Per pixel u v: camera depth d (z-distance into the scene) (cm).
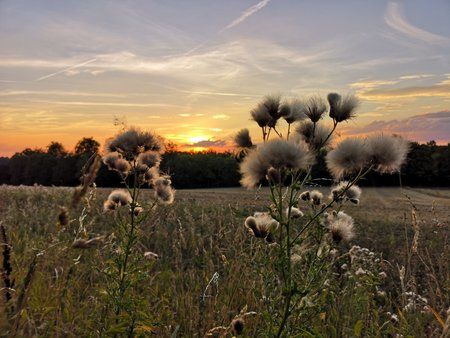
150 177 392
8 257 241
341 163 279
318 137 316
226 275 493
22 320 240
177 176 6850
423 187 4588
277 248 289
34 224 875
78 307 359
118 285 346
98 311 357
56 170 9381
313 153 295
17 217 923
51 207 1409
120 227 371
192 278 519
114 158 382
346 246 959
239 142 327
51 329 291
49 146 10394
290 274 264
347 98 319
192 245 726
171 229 887
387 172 278
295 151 265
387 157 275
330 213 338
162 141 398
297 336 265
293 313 273
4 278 234
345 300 426
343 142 285
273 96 327
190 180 6869
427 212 1959
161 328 376
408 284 443
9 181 10588
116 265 354
